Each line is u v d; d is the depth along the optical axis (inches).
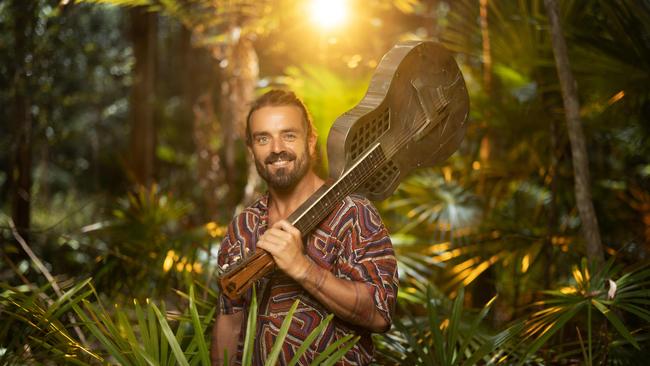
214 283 113.8
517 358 87.2
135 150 252.7
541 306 111.3
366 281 62.7
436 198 139.3
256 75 145.3
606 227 143.0
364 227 64.2
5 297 77.8
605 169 154.0
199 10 138.9
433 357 81.1
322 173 135.3
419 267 122.0
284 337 60.0
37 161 291.0
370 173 64.9
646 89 114.4
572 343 90.6
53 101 171.8
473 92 135.0
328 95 140.8
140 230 133.6
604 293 79.8
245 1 135.0
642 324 94.6
